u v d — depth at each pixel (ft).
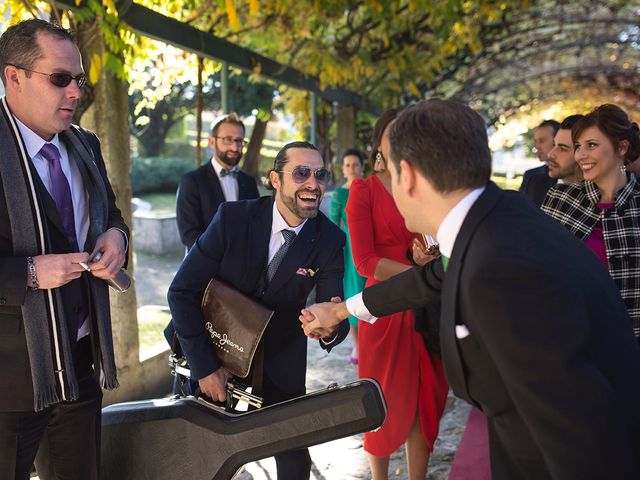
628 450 4.20
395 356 9.23
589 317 4.38
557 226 4.88
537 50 48.91
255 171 37.78
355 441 12.60
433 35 28.84
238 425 7.06
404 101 37.42
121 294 13.87
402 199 4.99
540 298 4.23
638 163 10.15
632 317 9.04
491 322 4.33
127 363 14.11
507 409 4.75
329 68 24.11
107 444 7.98
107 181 8.05
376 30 28.14
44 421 7.06
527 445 4.73
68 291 6.99
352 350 18.70
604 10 43.60
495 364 4.46
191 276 7.77
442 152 4.65
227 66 19.07
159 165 61.82
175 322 7.75
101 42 12.51
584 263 4.66
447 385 9.68
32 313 6.47
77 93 6.65
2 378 6.56
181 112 76.28
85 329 7.42
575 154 9.23
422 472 9.70
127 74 13.52
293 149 7.72
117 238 7.25
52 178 6.92
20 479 6.90
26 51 6.37
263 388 8.18
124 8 12.59
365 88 31.55
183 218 13.82
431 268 6.16
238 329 7.59
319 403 6.58
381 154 9.68
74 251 7.10
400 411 9.23
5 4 12.03
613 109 8.92
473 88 52.29
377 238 9.73
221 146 13.91
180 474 7.47
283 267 7.86
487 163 4.74
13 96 6.57
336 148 31.86
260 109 36.22
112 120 13.16
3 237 6.46
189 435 7.37
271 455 6.95
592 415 4.06
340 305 7.20
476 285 4.39
